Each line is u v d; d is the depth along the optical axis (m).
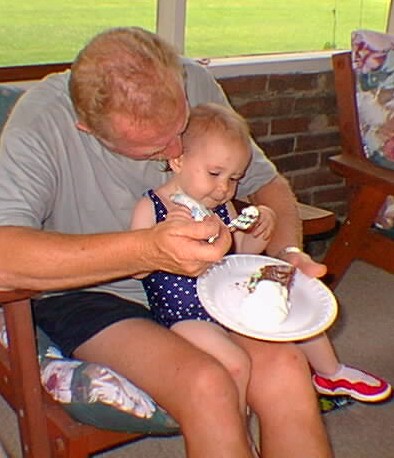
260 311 1.67
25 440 1.73
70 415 1.68
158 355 1.66
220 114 1.83
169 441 2.26
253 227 1.91
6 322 1.66
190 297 1.81
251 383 1.71
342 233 2.64
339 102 2.64
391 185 2.43
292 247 1.94
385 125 2.63
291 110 3.20
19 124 1.75
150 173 1.86
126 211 1.86
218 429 1.55
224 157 1.80
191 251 1.46
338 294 3.09
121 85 1.55
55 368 1.68
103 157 1.81
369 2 3.41
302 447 1.65
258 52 3.17
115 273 1.56
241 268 1.82
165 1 2.85
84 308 1.82
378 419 2.39
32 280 1.57
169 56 1.61
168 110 1.57
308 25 3.27
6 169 1.69
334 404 2.35
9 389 1.82
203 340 1.74
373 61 2.63
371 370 2.62
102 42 1.58
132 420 1.63
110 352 1.71
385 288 3.16
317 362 2.15
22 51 2.67
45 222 1.83
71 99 1.64
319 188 3.41
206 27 3.02
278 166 3.26
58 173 1.76
